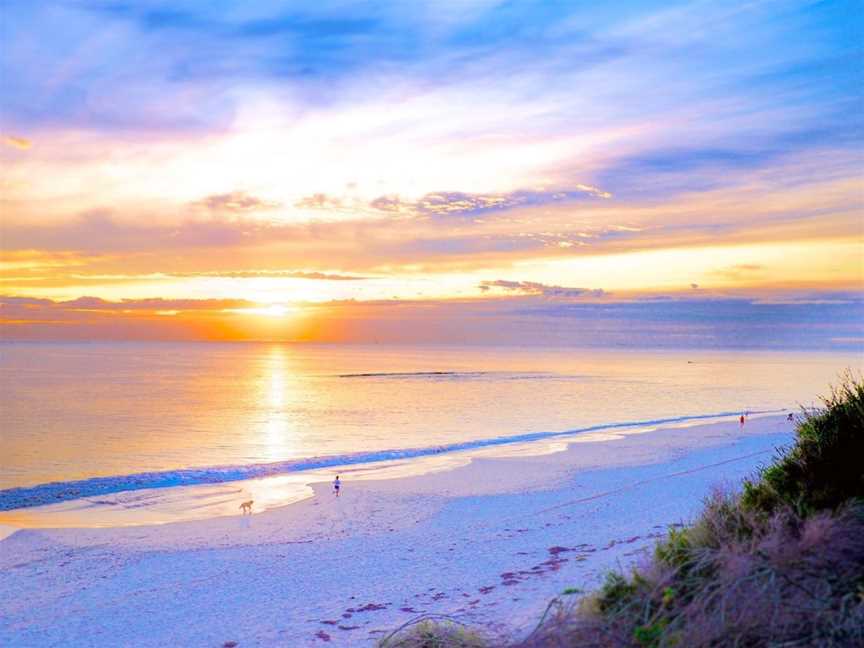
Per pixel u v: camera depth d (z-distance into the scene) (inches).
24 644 476.1
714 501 358.6
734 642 209.2
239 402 4306.1
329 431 2632.9
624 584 284.8
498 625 351.9
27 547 833.5
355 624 442.6
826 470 323.3
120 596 601.3
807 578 237.5
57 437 2485.2
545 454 1688.0
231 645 429.4
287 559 718.5
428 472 1444.4
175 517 1054.4
